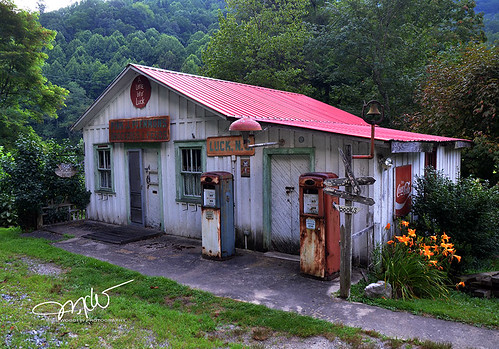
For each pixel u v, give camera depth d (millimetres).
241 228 8711
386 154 7094
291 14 25469
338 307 5469
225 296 5941
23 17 25391
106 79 51219
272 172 8281
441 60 15508
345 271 5742
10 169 11047
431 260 6500
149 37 66250
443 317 5133
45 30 26422
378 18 19812
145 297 5949
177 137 9867
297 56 23594
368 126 11609
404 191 7969
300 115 10195
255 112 8836
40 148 11516
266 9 25938
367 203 5543
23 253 8539
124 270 7137
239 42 23688
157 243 9406
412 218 8180
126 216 11430
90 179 12602
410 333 4688
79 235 10391
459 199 7562
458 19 22812
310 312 5324
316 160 7543
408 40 20938
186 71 45094
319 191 6426
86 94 51562
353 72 21109
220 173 7879
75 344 4301
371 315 5203
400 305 5441
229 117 7875
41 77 26719
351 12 19875
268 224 8328
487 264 8117
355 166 6977
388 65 18891
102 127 11992
